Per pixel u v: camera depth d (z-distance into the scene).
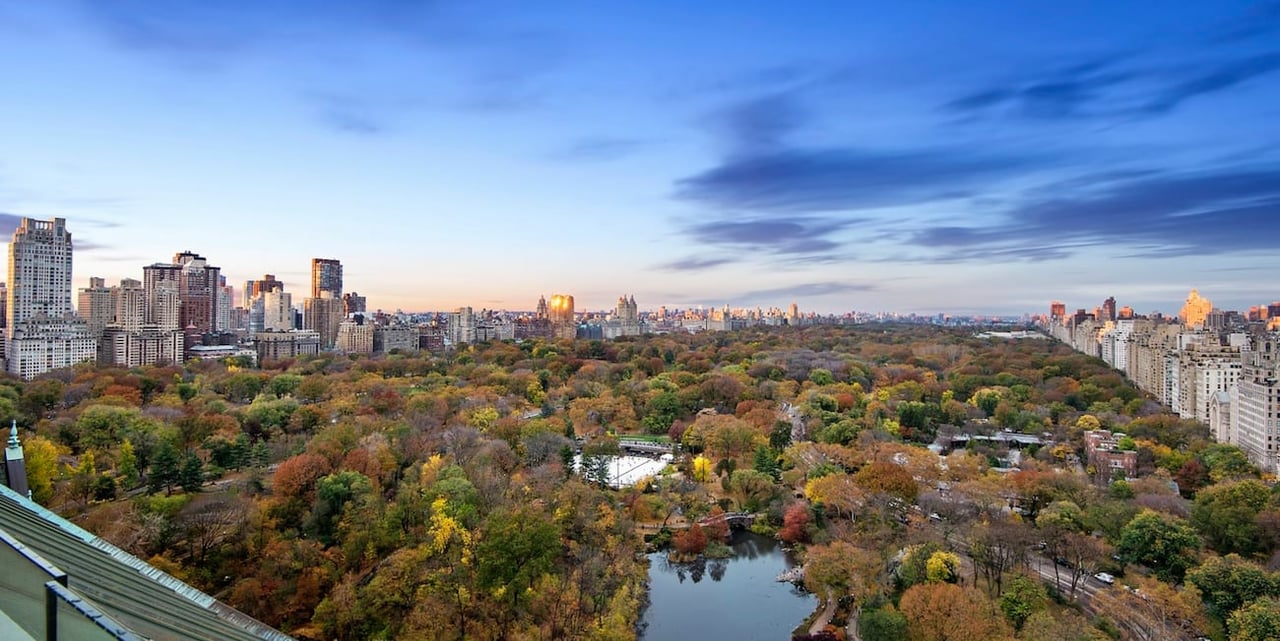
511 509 153.62
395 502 167.25
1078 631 110.12
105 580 40.75
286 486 161.62
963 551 155.12
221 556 135.25
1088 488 181.50
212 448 198.38
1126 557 143.00
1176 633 110.38
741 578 163.75
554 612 123.56
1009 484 186.88
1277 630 103.38
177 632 36.38
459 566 131.12
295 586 127.81
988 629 113.88
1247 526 145.25
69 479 173.50
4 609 27.84
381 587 123.50
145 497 151.88
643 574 156.88
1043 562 150.62
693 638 135.75
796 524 182.62
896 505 176.75
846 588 140.88
